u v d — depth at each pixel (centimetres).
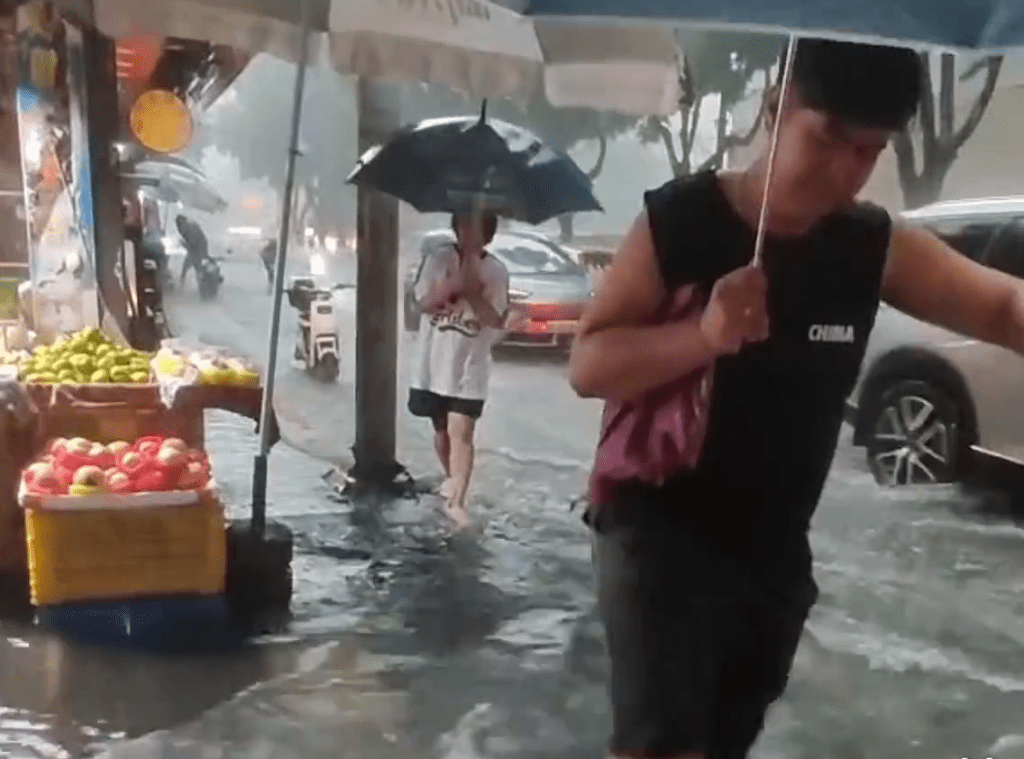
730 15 200
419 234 1692
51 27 629
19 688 420
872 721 428
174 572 481
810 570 261
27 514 470
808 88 224
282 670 451
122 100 738
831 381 243
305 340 1220
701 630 245
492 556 614
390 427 759
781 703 441
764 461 242
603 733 403
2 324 664
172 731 393
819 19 198
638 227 240
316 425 977
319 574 571
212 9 541
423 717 412
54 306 653
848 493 743
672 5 202
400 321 1416
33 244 651
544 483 779
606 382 237
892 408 752
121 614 475
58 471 479
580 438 935
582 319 244
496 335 748
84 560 473
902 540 653
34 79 630
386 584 560
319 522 665
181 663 451
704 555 244
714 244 236
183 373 551
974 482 717
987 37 201
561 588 563
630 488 246
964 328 252
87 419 535
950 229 688
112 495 472
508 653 475
